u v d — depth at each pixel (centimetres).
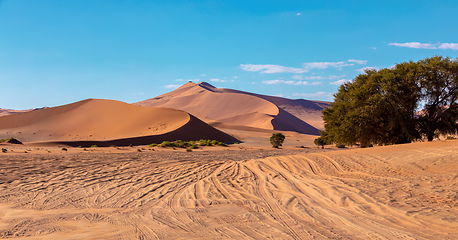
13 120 12950
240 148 6425
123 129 11331
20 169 1587
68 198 977
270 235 586
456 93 2859
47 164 1802
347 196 936
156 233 598
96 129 11750
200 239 563
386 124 3117
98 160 2086
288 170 1503
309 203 869
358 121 3020
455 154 1446
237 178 1331
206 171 1564
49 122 12800
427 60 2998
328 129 3597
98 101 14700
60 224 664
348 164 1538
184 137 9569
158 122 11456
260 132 16512
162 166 1772
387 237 579
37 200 949
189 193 1032
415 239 568
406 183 1087
